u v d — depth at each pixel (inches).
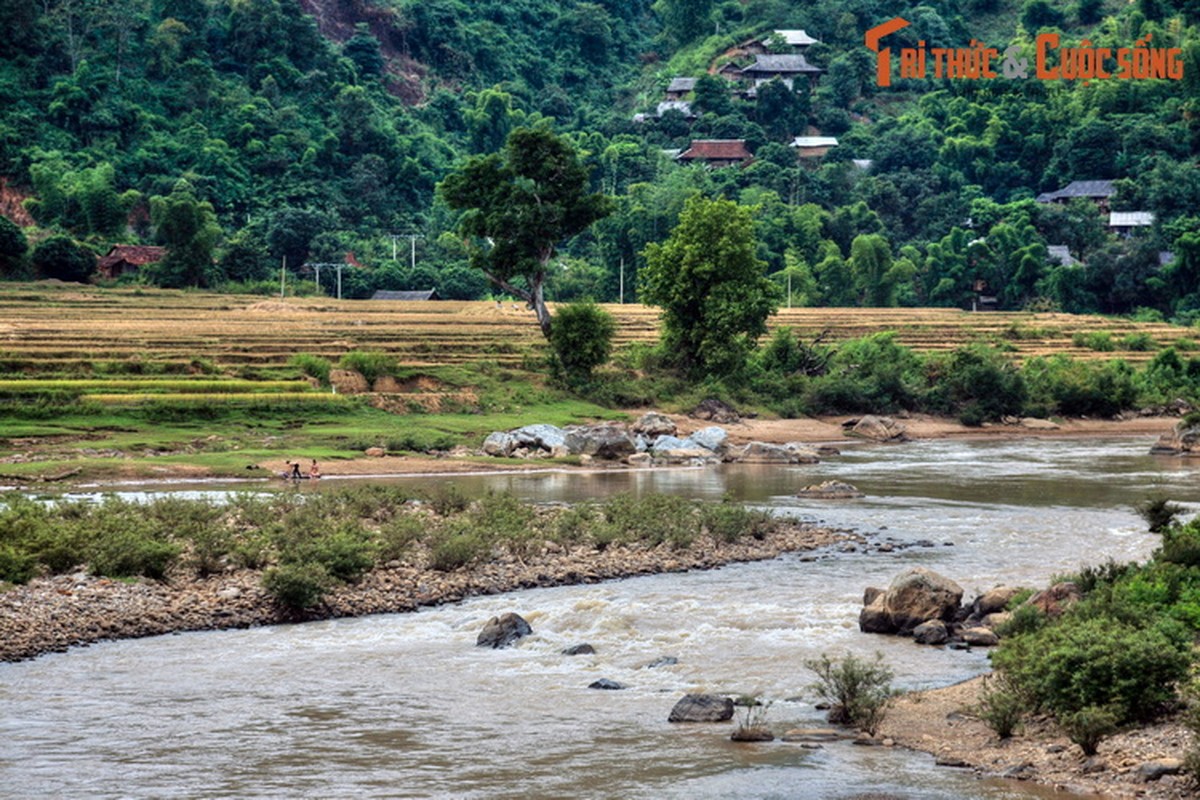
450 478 4667.8
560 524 2999.5
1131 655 1551.4
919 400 7564.0
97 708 1695.4
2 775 1429.6
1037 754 1491.1
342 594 2373.3
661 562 2780.5
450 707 1710.1
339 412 5792.3
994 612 2172.7
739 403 7121.1
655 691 1793.8
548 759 1493.6
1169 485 4436.5
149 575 2425.0
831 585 2551.7
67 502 3206.2
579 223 6958.7
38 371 6023.6
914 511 3700.8
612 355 7864.2
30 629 2049.7
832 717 1653.5
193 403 5428.2
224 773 1444.4
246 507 3157.0
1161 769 1368.1
